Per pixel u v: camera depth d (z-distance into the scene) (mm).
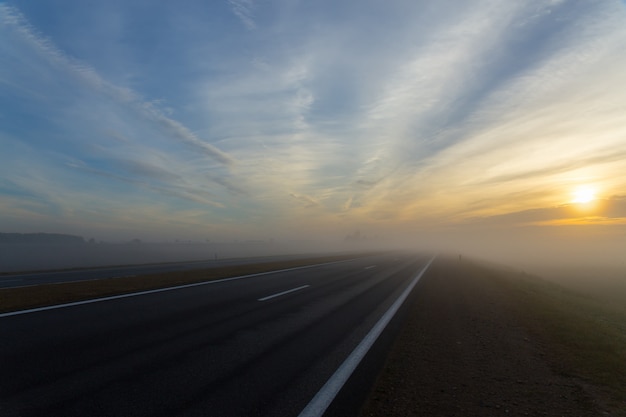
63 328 7309
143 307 9984
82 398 4211
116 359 5648
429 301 13945
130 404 4129
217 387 4789
